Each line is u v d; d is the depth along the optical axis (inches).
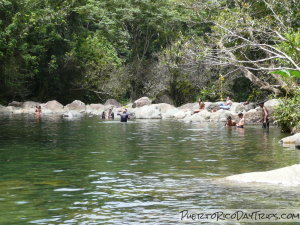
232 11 861.8
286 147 622.5
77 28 1994.3
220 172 431.8
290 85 750.5
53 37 1859.0
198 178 402.9
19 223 275.3
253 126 1012.5
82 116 1397.6
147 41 2046.0
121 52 2132.1
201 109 1315.2
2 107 1649.9
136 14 2016.5
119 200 327.6
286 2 842.8
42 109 1622.8
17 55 1790.1
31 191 356.5
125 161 499.8
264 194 339.0
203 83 1696.6
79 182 388.5
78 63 1911.9
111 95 1895.9
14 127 965.8
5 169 450.3
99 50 1952.5
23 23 1792.6
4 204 318.0
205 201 321.7
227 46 922.1
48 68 1891.0
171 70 1769.2
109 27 2048.5
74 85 1919.3
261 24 812.0
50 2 1940.2
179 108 1592.0
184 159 513.7
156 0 1998.0
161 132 856.3
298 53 580.4
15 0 1795.0
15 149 603.5
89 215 291.0
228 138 745.6
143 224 272.2
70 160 507.5
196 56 828.0
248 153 561.3
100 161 500.4
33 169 450.6
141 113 1334.9
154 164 479.5
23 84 1876.2
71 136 778.2
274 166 462.6
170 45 1835.6
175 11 1927.9
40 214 293.3
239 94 1657.2
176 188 363.6
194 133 837.2
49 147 624.7
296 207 303.9
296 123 769.6
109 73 1916.8
